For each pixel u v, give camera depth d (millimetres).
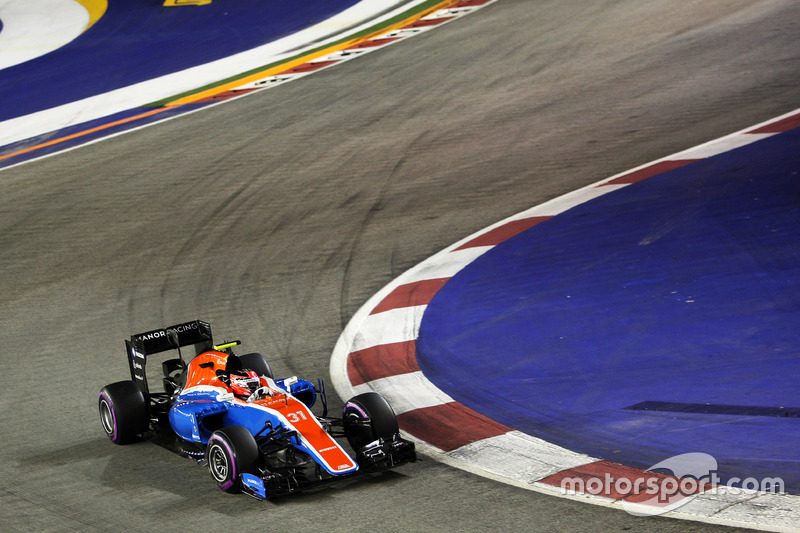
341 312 44250
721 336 36344
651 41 88812
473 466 28094
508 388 34219
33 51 119375
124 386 32125
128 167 74938
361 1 126562
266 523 25328
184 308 46938
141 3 136250
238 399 29141
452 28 104312
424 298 44594
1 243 61000
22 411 36062
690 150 61875
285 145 75062
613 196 55656
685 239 47375
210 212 62469
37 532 25906
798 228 46344
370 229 55875
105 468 30219
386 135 74188
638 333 37750
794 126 63188
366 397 28719
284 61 101562
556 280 44656
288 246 54688
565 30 96500
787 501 24062
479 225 54188
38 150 83000
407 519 24922
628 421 30328
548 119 72938
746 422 29172
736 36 86625
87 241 59688
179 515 26281
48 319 47375
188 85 97750
